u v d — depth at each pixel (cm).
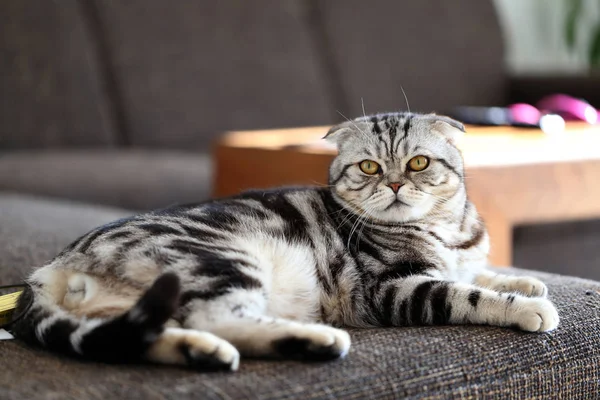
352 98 418
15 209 240
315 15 426
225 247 144
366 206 170
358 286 161
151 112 363
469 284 154
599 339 145
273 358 126
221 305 132
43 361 125
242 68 385
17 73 335
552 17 529
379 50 429
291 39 403
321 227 166
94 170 307
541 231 288
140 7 368
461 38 453
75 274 138
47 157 321
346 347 125
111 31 360
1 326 143
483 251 180
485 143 250
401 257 166
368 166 173
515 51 521
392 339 135
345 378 119
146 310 118
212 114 375
